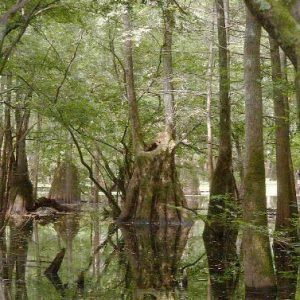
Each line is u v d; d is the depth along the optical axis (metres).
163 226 19.33
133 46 21.56
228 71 15.83
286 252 11.79
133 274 10.44
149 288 9.20
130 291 8.91
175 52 20.77
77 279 9.80
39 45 16.70
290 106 14.82
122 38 20.23
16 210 22.34
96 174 29.02
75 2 12.09
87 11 12.15
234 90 17.14
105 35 21.55
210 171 18.59
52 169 36.50
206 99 20.50
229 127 15.77
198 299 8.32
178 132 22.05
